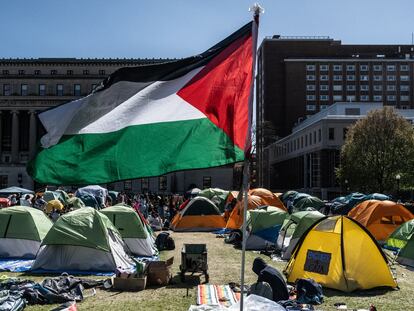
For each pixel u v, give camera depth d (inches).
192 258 519.2
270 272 428.8
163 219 1290.6
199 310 381.1
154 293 471.2
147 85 254.8
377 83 4485.7
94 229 590.2
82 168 239.9
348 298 462.9
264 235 781.9
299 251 533.0
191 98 255.9
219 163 248.4
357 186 2097.7
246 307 355.3
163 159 243.3
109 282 498.3
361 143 2080.5
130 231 713.0
